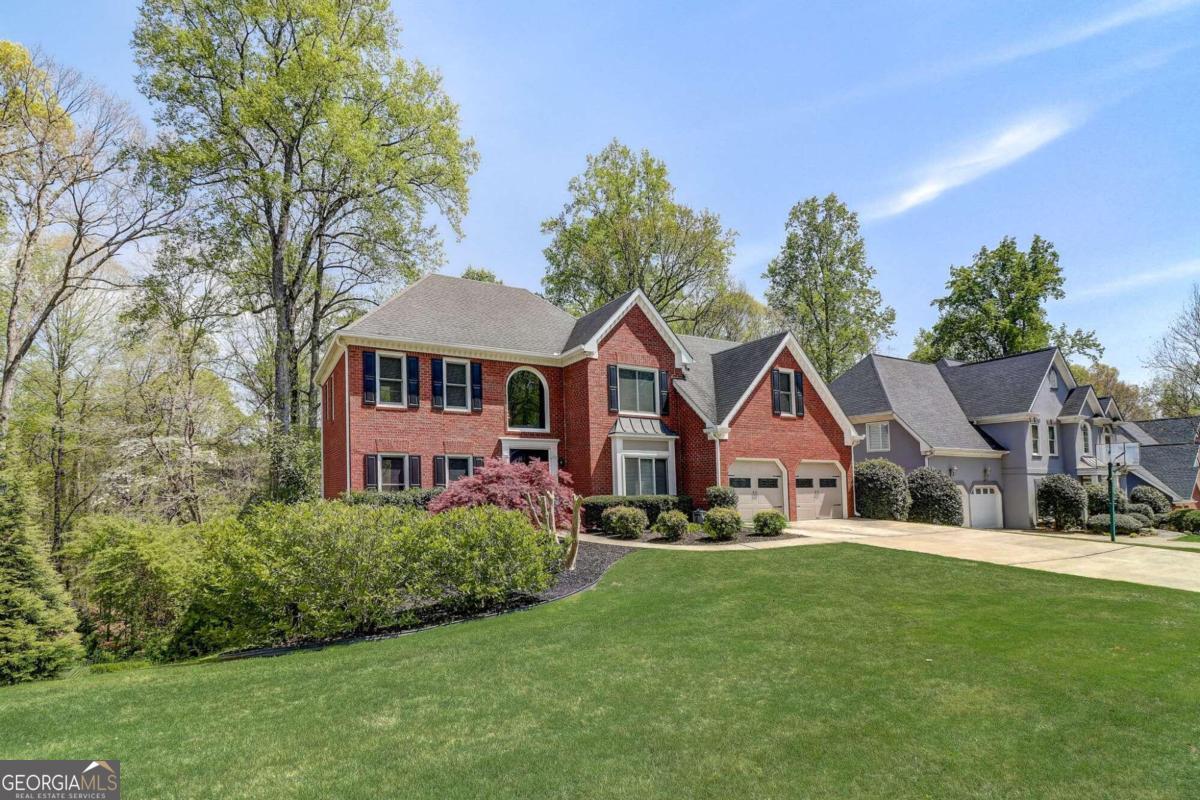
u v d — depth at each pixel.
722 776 4.44
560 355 22.81
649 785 4.32
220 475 23.84
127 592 12.74
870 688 6.20
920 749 4.86
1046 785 4.32
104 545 13.44
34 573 11.29
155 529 13.89
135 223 23.88
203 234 24.67
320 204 26.81
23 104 21.22
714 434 21.23
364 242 28.03
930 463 27.11
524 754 4.83
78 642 11.43
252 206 25.83
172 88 22.98
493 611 10.45
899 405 28.52
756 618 9.15
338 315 34.03
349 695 6.34
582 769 4.56
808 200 43.62
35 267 24.16
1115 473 30.95
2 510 11.31
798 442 23.06
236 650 10.14
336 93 24.84
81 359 26.02
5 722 5.90
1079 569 12.89
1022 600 10.23
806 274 43.75
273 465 24.06
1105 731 5.18
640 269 40.34
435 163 27.75
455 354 21.48
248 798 4.25
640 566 13.35
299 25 24.53
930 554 14.38
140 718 5.91
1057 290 44.59
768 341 23.66
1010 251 45.41
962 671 6.71
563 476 18.33
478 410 21.61
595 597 10.88
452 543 10.34
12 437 20.70
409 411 20.42
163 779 4.56
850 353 44.09
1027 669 6.77
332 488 22.50
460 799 4.17
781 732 5.17
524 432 22.39
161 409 22.39
